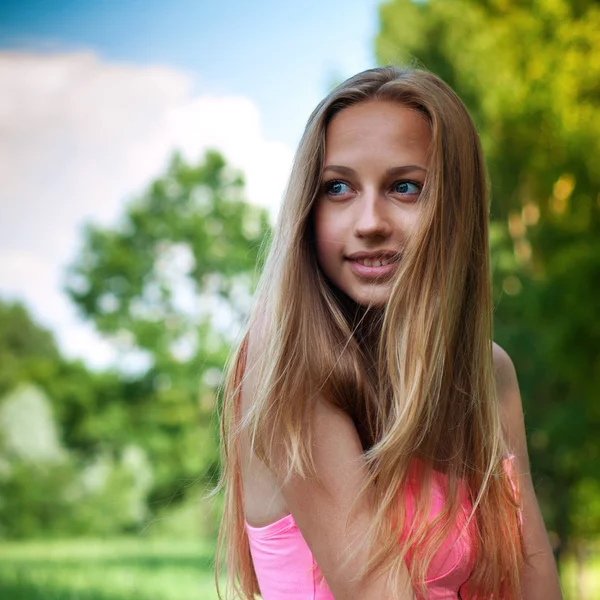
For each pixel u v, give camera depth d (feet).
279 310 5.34
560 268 36.40
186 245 92.84
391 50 47.62
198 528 86.69
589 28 41.68
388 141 5.35
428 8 47.26
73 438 94.17
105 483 88.58
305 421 5.19
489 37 44.52
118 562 63.46
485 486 5.63
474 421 5.75
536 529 6.36
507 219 43.27
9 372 105.19
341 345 5.40
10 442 93.81
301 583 5.69
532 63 42.63
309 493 5.15
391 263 5.41
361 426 5.47
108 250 92.89
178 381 87.66
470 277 5.77
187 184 95.14
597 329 35.58
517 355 40.47
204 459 85.20
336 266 5.47
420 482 5.47
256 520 5.83
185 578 52.16
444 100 5.52
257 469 5.73
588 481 42.34
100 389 90.94
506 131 41.98
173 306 91.71
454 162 5.52
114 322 90.99
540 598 6.24
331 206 5.46
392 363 5.38
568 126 39.55
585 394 37.76
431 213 5.36
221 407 6.10
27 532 92.79
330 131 5.45
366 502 5.17
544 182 39.86
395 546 5.16
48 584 49.21
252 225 95.20
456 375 5.73
